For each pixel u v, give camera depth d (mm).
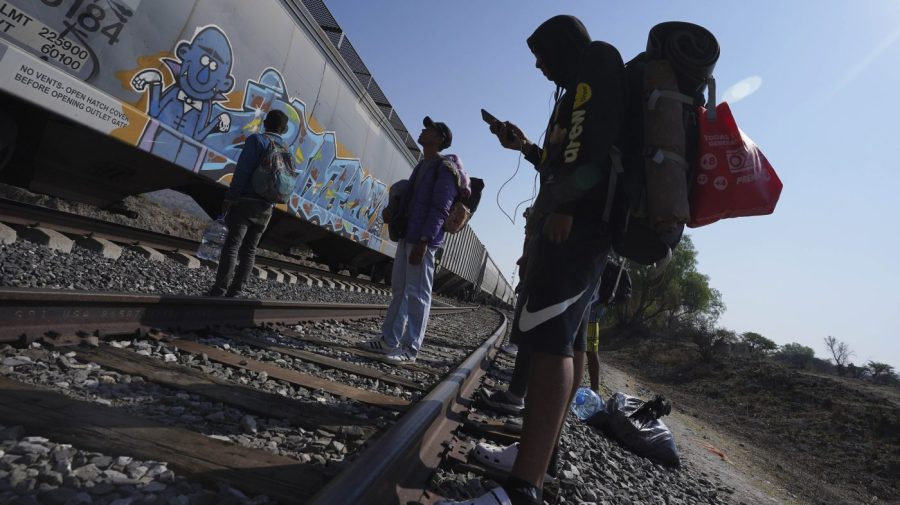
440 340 7238
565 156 1509
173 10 5133
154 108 5176
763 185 1593
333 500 1240
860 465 12391
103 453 1550
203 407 2156
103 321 2762
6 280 3408
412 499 1711
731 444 11836
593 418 4578
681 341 36781
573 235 1592
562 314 1592
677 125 1560
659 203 1495
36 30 3990
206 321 3658
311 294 8062
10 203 5406
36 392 1816
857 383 22531
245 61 6309
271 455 1793
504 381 5180
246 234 4551
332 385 2984
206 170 6090
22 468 1349
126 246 6312
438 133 4156
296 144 7855
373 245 12531
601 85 1504
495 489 1546
